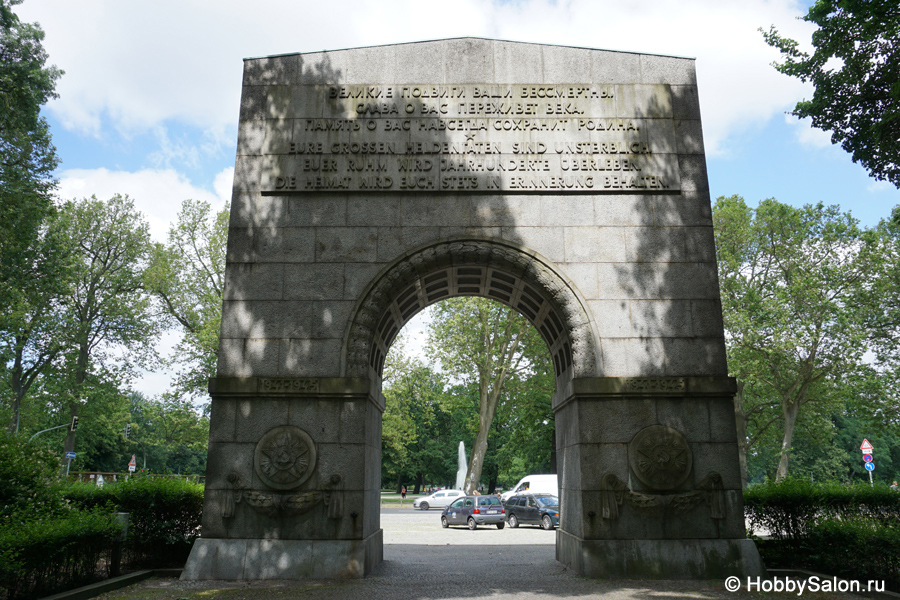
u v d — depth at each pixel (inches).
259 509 415.5
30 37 795.4
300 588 377.1
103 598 349.4
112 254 1617.9
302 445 427.2
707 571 407.5
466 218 474.0
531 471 2454.5
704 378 438.6
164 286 1456.7
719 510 416.5
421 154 485.4
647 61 508.7
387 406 1621.6
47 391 1579.7
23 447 465.4
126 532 413.7
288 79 502.3
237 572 405.7
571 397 446.3
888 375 1282.0
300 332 452.8
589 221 474.3
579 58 508.4
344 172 481.1
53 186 884.0
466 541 750.5
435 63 505.0
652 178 481.4
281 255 467.5
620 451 429.4
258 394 436.8
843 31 561.3
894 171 578.6
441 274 490.6
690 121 495.5
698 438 431.2
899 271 1258.0
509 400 1537.9
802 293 1342.3
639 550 413.1
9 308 1018.7
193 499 472.7
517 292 510.3
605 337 451.8
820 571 422.6
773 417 1593.3
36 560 317.1
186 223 1451.8
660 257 467.8
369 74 502.9
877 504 470.9
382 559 510.0
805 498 463.8
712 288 461.4
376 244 469.1
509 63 506.0
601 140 489.4
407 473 2790.4
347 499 420.2
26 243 866.1
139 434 2923.2
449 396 1504.7
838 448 2576.3
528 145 487.2
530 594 360.5
